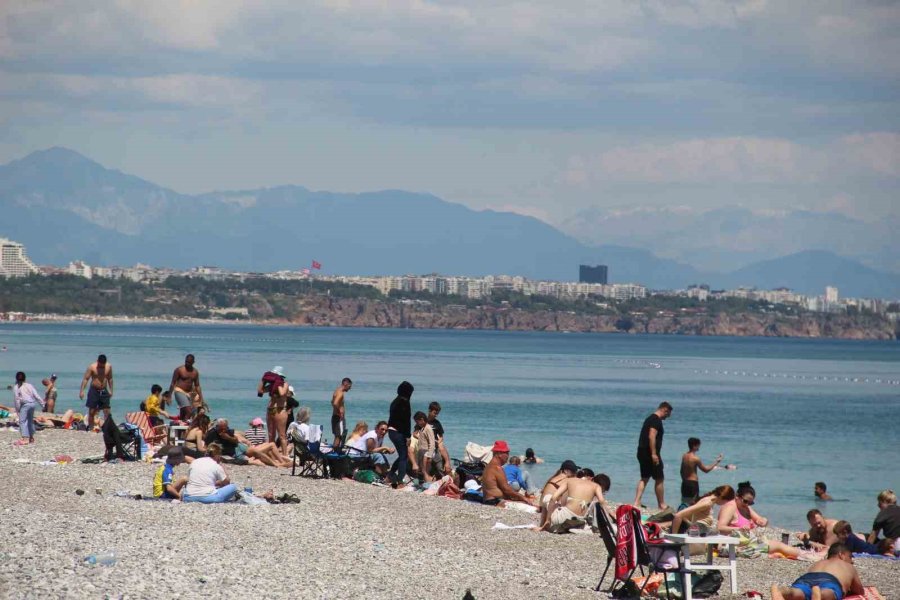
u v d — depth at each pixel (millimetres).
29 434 94188
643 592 46156
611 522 46844
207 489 65188
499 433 155500
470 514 67500
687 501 78062
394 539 56500
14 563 41969
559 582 48219
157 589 39812
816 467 131875
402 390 80625
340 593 42062
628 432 159750
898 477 123938
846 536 57312
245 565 45844
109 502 62812
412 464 82312
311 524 59250
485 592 44812
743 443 157500
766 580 53000
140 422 96625
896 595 51844
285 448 87438
